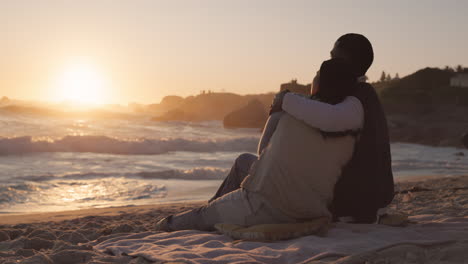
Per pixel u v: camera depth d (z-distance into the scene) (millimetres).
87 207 8875
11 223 5824
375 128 2723
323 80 2711
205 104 160625
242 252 2443
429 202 6172
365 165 2729
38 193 10156
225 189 3289
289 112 2588
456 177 12266
